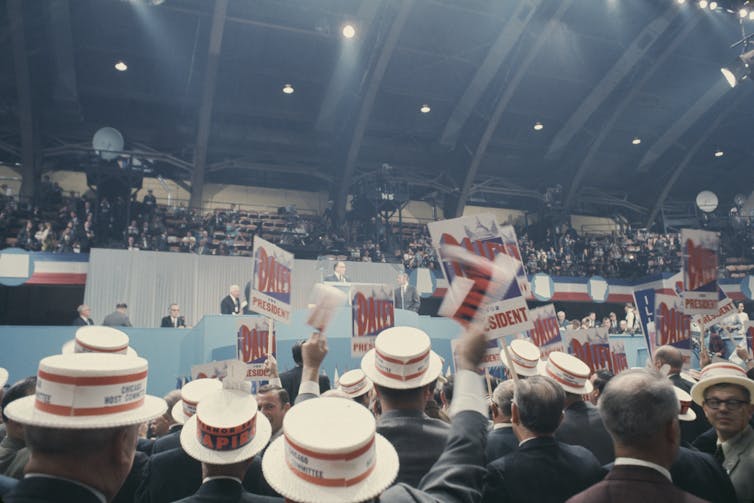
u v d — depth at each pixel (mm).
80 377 1244
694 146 28531
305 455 1134
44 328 10422
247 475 2508
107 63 20688
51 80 20281
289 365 8992
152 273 15508
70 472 1245
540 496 2229
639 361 13805
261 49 21312
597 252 25672
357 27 20438
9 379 10094
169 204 24047
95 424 1234
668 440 1598
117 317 10938
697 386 2893
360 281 16891
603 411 1645
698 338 13305
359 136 23203
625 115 26969
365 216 23859
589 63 24281
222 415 1882
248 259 16312
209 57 19766
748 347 6672
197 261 15914
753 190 32062
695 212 30812
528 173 29188
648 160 29094
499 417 2918
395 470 1220
